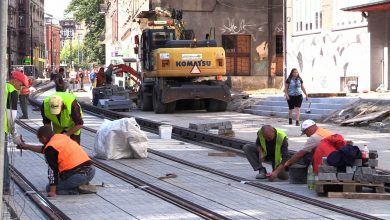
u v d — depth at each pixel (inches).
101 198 398.9
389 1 1063.0
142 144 583.2
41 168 514.0
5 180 395.9
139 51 1366.9
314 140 436.8
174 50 1154.7
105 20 3599.9
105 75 1428.4
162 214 352.5
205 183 457.7
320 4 1378.0
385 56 1170.6
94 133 823.1
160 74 1151.0
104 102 1258.0
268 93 1457.9
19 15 4229.8
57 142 401.4
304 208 370.0
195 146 690.8
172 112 1182.3
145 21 1405.0
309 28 1427.2
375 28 1187.9
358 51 1238.3
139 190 427.8
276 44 1724.9
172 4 1670.8
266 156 469.4
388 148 637.9
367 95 1050.1
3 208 357.4
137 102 1373.0
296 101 893.8
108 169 515.2
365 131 800.3
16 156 577.0
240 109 1202.0
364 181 400.2
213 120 1009.5
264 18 1721.2
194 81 1213.1
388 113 834.2
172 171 513.3
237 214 353.4
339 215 350.6
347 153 399.9
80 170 406.6
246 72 1718.8
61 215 347.9
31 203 380.5
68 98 434.3
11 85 416.8
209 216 343.6
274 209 367.2
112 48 2970.0
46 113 435.2
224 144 681.6
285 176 470.9
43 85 2775.6
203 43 1184.2
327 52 1348.4
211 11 1690.5
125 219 340.2
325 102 993.5
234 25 1705.2
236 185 450.0
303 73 1444.4
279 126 888.3
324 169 402.0
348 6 1259.2
